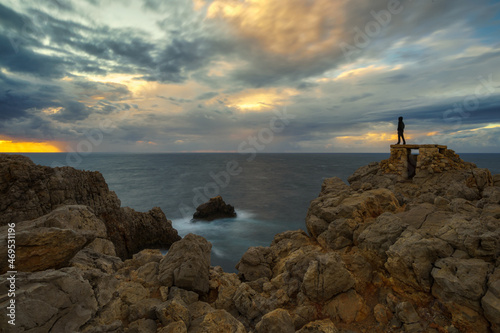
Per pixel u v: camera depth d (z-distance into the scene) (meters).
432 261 8.54
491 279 7.10
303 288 9.38
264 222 47.72
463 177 18.78
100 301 6.86
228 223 47.09
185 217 52.25
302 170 152.50
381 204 14.93
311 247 13.82
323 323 7.81
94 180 30.16
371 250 10.33
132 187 88.25
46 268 6.98
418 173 21.22
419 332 7.38
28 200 20.59
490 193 15.16
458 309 7.23
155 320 7.81
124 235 31.16
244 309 9.52
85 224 9.86
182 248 10.95
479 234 8.52
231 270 27.88
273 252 14.90
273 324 7.55
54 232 6.93
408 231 10.00
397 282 9.09
